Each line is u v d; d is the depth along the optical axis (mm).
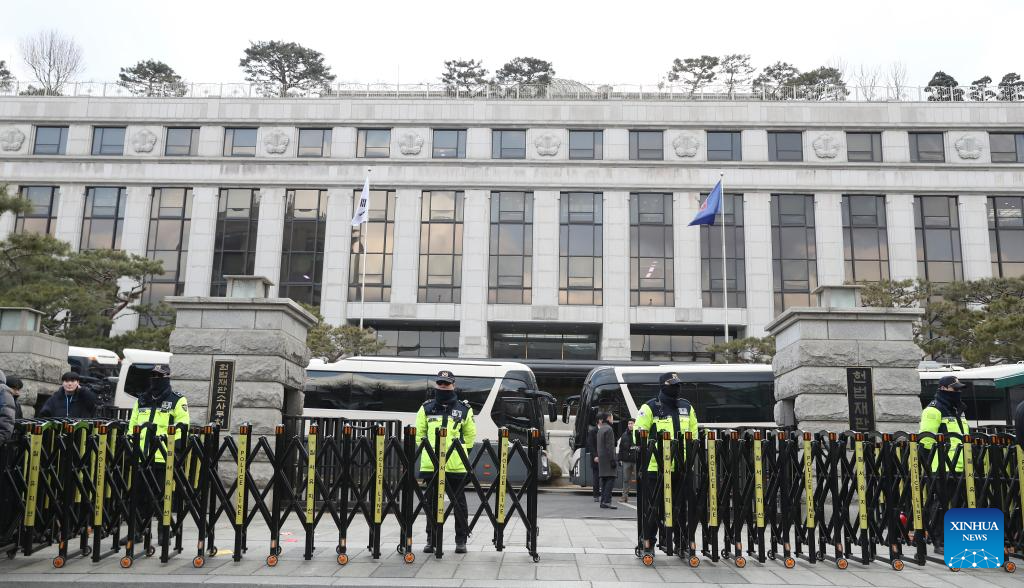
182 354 13188
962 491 8703
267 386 13031
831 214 43219
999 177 43125
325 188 44531
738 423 19938
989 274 42125
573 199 44469
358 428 11461
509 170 44281
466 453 8789
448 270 43750
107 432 8352
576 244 43906
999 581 7566
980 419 19516
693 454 8391
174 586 7098
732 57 61312
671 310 42500
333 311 42875
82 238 43750
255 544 9414
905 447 8781
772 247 43438
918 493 8438
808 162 43656
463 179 44188
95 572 7578
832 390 12578
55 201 44156
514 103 45219
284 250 44156
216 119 45125
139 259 32094
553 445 26781
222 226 44219
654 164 44062
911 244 42688
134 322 42125
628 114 45000
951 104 44156
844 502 8734
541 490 21453
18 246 25766
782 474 8594
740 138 44750
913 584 7402
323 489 8602
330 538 10195
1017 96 48812
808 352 12703
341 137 45094
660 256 43656
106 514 8602
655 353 43594
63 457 8484
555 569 7926
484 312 42688
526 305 42906
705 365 20703
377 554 8430
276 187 44375
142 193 44000
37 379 13641
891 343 12742
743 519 8672
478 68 61531
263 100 45344
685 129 44812
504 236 44156
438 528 8414
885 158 43938
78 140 44688
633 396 20688
